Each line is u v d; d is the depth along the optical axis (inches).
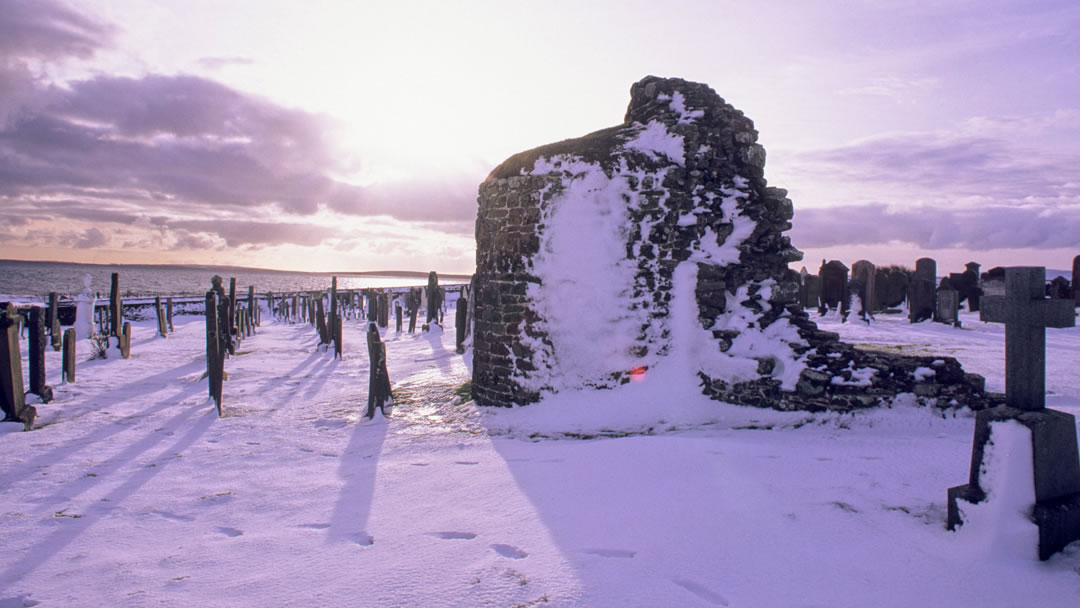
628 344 291.0
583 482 173.6
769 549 125.3
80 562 142.1
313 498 184.1
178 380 444.1
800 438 222.5
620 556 124.3
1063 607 102.9
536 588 112.9
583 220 302.8
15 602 122.6
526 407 298.0
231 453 246.8
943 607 103.8
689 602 106.0
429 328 815.7
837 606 104.4
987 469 126.5
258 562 136.7
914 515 140.9
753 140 306.8
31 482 207.9
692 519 141.1
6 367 291.0
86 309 710.5
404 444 254.4
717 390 268.8
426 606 109.2
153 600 120.1
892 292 745.6
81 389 390.6
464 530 145.1
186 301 1402.6
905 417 238.1
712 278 287.1
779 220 297.3
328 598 115.2
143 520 170.9
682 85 313.3
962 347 434.6
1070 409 248.7
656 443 205.5
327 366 526.6
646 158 300.2
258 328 1032.8
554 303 303.7
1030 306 127.2
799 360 259.4
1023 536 119.2
